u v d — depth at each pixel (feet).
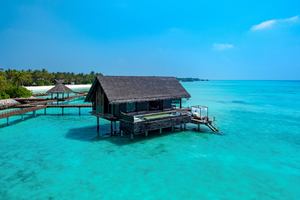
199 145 77.56
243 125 110.73
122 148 73.72
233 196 44.91
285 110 161.58
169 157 65.98
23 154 67.72
